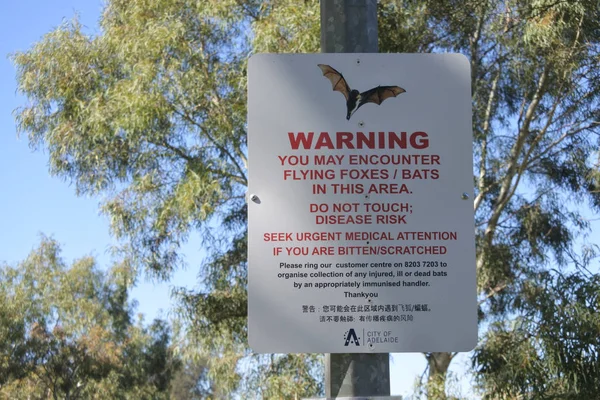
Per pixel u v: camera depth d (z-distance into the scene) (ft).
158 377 119.75
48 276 106.11
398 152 9.12
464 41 43.50
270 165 9.06
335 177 9.05
